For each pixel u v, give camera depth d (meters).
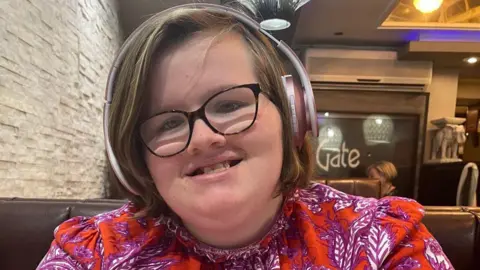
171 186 0.44
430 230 0.90
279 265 0.47
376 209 0.50
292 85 0.47
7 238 0.91
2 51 1.10
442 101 4.34
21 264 0.90
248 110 0.42
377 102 4.19
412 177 4.16
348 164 4.19
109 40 2.57
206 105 0.42
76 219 0.61
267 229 0.48
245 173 0.42
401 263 0.45
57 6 1.54
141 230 0.53
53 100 1.52
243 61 0.44
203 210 0.42
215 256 0.48
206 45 0.42
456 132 3.97
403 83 4.11
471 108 5.93
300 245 0.49
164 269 0.48
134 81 0.44
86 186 2.02
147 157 0.46
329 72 4.12
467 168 3.12
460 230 0.89
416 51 3.72
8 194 1.15
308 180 0.53
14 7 1.17
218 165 0.42
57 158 1.57
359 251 0.46
